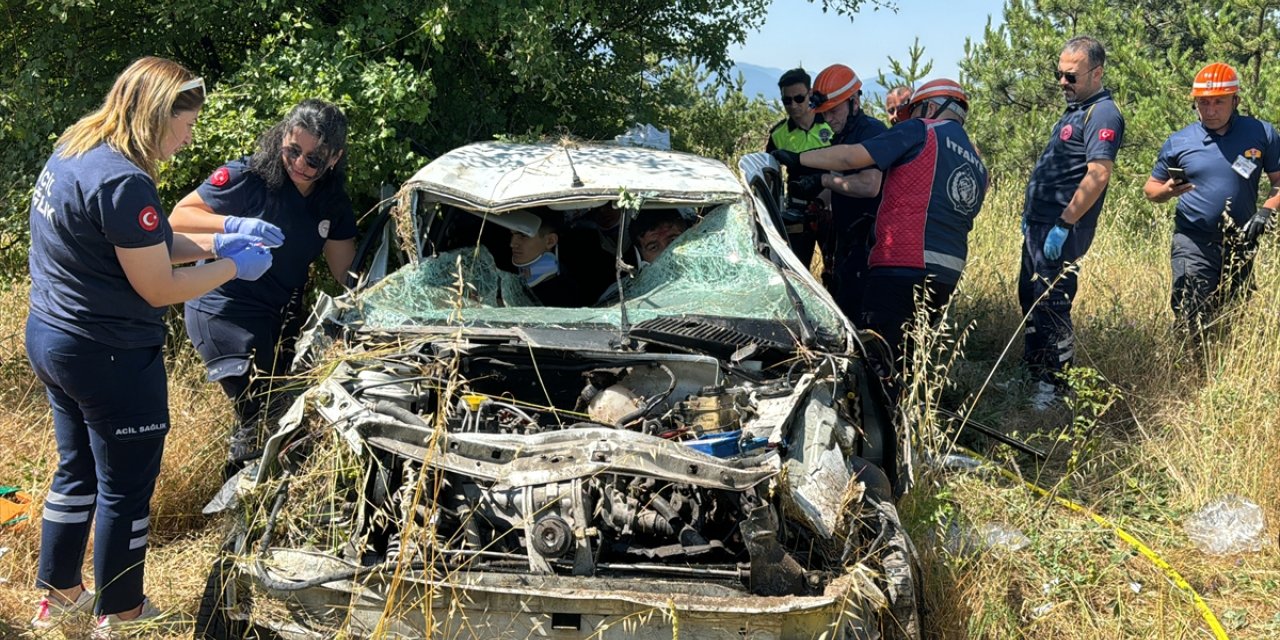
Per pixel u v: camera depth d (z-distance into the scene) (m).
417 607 3.04
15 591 4.00
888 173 5.62
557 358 4.04
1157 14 13.16
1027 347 6.53
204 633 3.28
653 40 7.20
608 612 3.01
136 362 3.60
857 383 4.26
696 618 3.00
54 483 3.77
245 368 4.38
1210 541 4.74
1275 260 6.46
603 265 5.17
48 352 3.50
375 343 3.97
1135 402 6.16
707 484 3.16
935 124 5.68
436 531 3.30
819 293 4.35
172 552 4.38
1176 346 6.45
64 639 3.66
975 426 5.44
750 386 3.75
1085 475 5.29
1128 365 6.46
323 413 3.41
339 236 4.73
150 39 6.02
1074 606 4.20
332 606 3.10
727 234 4.68
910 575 3.30
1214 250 6.52
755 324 4.12
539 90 6.64
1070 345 6.32
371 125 5.49
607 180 4.73
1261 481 4.94
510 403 3.80
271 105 5.44
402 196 4.73
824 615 3.02
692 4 7.06
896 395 4.90
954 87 5.88
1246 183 6.41
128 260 3.42
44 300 3.52
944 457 4.80
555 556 3.13
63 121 5.62
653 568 3.16
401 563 3.02
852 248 6.24
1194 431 5.55
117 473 3.63
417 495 3.09
